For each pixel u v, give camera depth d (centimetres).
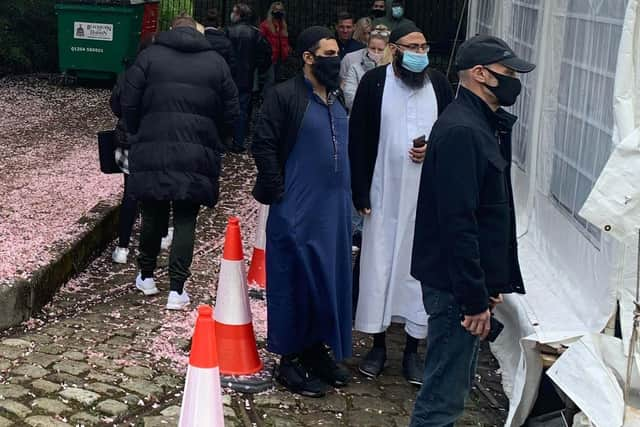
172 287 589
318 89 462
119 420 435
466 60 361
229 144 600
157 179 562
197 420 349
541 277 540
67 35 1398
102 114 1227
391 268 502
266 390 481
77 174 865
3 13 1505
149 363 500
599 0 480
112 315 572
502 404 491
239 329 491
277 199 460
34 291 559
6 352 497
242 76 1104
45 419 424
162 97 563
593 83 489
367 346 562
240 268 495
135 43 1426
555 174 565
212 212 857
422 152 487
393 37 492
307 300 467
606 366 379
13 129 1095
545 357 421
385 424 456
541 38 584
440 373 374
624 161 355
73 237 654
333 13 1823
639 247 368
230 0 1788
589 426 381
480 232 359
